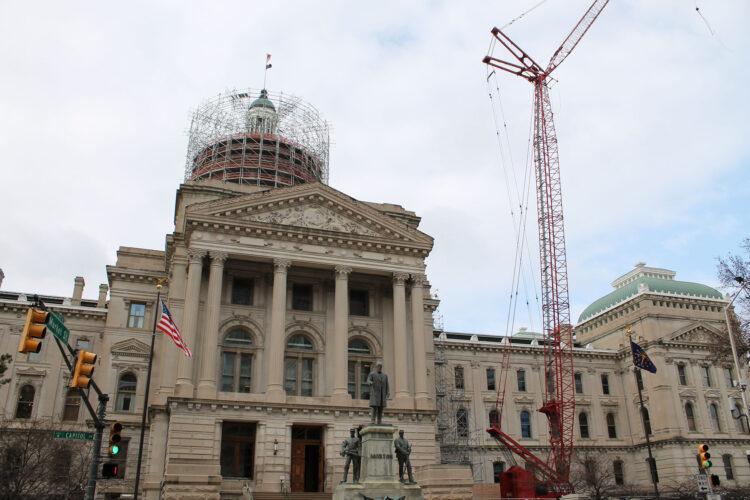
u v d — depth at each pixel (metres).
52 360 71.75
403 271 63.47
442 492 48.94
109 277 69.94
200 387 53.66
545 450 90.25
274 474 52.16
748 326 52.38
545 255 92.94
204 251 57.97
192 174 84.38
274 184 81.00
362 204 63.62
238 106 90.12
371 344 63.75
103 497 59.75
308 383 61.03
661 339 93.38
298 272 63.50
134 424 64.12
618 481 92.06
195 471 45.16
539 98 98.50
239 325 60.16
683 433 89.06
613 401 96.75
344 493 32.72
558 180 95.25
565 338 97.88
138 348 67.56
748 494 73.56
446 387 88.44
